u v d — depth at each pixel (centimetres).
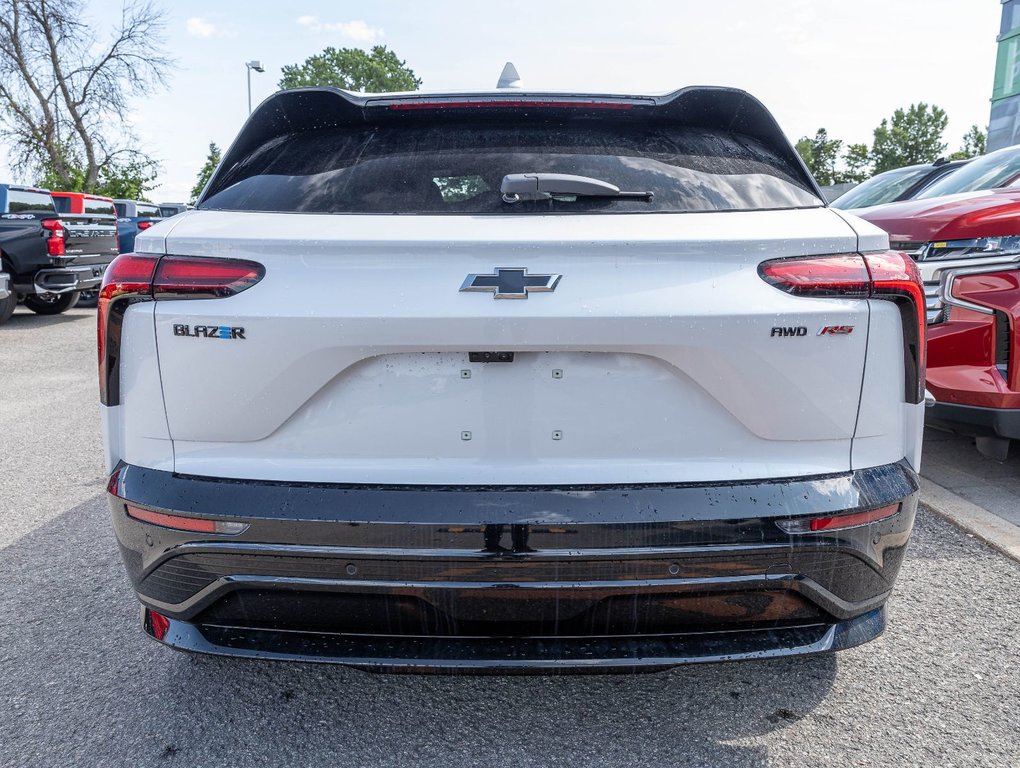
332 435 170
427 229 168
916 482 180
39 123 3281
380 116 209
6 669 235
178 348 169
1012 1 2644
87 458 465
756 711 213
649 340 163
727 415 170
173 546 172
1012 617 262
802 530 168
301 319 163
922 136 9069
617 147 200
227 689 225
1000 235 335
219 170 206
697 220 175
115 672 234
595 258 163
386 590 167
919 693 220
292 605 172
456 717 212
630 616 170
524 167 191
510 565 164
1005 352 334
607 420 169
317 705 217
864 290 168
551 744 201
